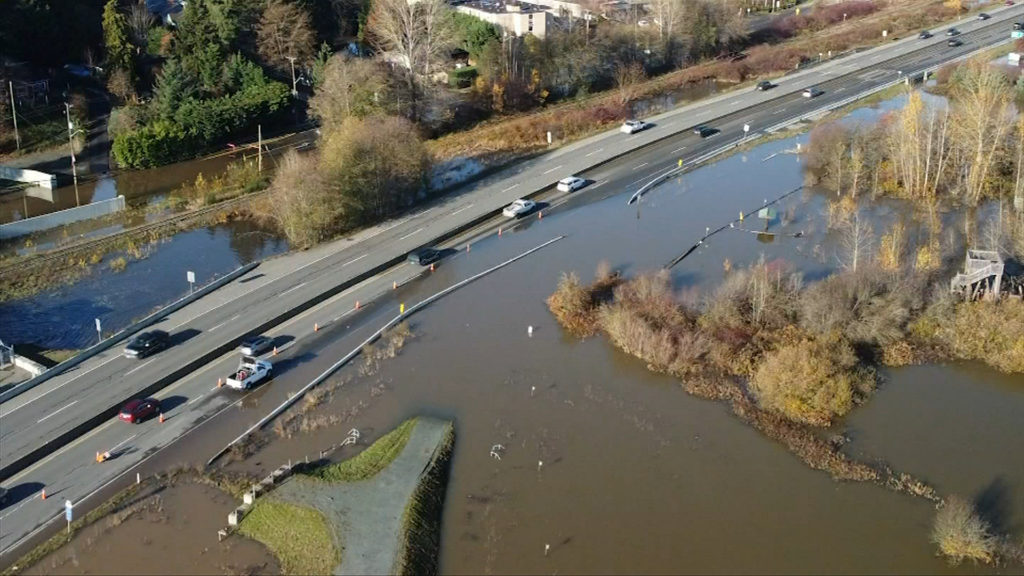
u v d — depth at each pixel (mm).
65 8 163375
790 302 90125
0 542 62250
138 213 118625
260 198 123125
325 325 91188
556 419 77625
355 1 189625
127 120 139625
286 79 164500
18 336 88125
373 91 140625
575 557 62875
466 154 139375
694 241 110500
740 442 75188
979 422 78438
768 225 114750
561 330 91312
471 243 110375
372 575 59562
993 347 86438
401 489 67938
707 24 190125
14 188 127250
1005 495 70000
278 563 60938
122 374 80938
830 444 75062
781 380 79438
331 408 78312
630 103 166125
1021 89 149875
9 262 102688
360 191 111625
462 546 63594
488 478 70312
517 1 199500
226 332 88125
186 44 154625
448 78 165625
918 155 120625
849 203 116688
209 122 141875
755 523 66562
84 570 59906
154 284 99812
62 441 72000
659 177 130875
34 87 148125
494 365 85188
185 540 62812
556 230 114062
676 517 66938
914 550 64438
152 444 72625
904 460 73562
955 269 100500
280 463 71000
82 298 96125
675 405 79812
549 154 139250
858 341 87562
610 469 71750
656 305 91688
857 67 183250
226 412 77062
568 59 169250
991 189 122000
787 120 153500
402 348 87688
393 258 104062
